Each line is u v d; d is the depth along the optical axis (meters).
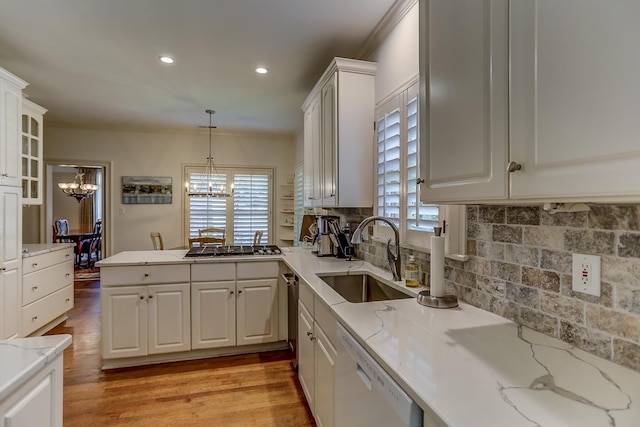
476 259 1.43
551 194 0.74
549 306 1.11
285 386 2.32
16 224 2.85
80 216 9.07
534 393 0.76
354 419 1.18
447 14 1.12
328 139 2.58
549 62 0.74
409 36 1.98
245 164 5.94
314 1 2.09
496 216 1.33
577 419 0.66
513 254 1.25
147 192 5.52
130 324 2.56
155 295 2.60
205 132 5.67
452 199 1.09
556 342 1.05
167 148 5.62
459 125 1.06
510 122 0.85
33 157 3.38
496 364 0.90
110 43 2.63
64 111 4.46
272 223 6.05
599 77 0.64
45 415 0.97
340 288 2.22
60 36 2.52
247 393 2.23
